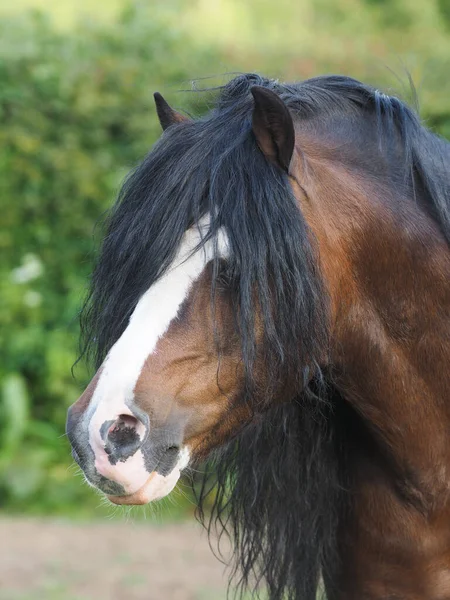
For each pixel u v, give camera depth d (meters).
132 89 13.33
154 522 12.36
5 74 13.17
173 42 13.54
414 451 4.65
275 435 4.86
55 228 13.42
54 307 13.38
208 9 22.69
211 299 4.07
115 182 13.01
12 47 13.31
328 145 4.60
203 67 13.35
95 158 13.32
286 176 4.22
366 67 13.14
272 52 13.45
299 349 4.21
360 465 4.81
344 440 4.90
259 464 4.90
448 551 4.67
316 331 4.24
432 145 4.80
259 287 4.09
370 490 4.76
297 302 4.13
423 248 4.54
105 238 4.41
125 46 13.51
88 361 4.61
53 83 13.22
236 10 23.39
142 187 4.30
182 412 4.05
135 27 13.64
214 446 4.23
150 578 9.90
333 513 4.92
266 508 4.95
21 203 13.33
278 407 4.80
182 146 4.31
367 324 4.51
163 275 4.09
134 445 3.91
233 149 4.20
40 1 21.95
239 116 4.35
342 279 4.38
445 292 4.58
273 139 4.18
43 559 10.56
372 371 4.57
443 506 4.65
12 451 13.01
